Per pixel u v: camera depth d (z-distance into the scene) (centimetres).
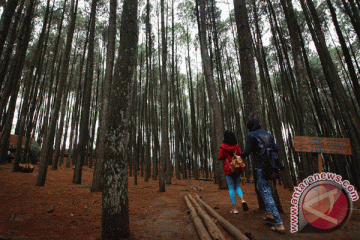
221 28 1235
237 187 329
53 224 261
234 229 207
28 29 639
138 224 277
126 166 229
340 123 644
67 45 666
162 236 221
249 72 379
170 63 1603
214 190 731
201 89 1739
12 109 855
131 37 262
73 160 1508
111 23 630
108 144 224
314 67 1060
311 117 364
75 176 696
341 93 561
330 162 754
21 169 778
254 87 372
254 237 205
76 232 234
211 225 226
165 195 598
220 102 1148
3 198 380
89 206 388
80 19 1366
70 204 389
